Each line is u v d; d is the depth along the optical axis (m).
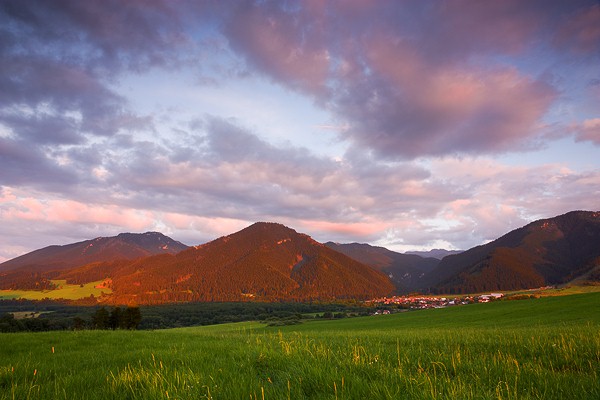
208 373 6.16
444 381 4.89
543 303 80.31
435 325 65.94
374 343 10.37
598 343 7.38
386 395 4.29
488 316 72.88
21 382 6.47
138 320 79.75
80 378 6.50
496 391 4.36
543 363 6.54
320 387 4.98
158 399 4.70
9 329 71.69
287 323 127.31
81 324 84.44
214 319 171.25
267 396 4.55
